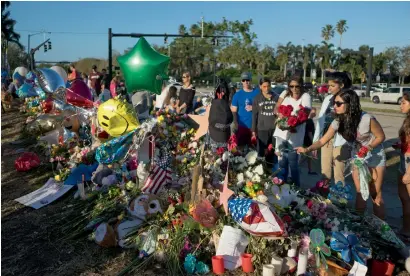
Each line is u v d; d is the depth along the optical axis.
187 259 3.72
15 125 13.23
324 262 3.52
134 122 4.82
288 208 4.03
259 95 6.14
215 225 3.94
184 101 7.62
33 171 7.27
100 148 4.67
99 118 4.84
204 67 70.31
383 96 31.81
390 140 11.27
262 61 71.25
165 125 4.81
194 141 5.24
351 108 4.10
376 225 4.09
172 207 4.21
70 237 4.44
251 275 3.63
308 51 70.06
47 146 8.02
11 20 54.59
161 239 3.96
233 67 74.12
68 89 7.19
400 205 5.54
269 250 3.72
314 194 4.47
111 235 4.19
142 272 3.72
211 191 4.22
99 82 17.59
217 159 4.59
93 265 3.89
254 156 4.68
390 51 69.12
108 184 5.26
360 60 71.75
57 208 5.39
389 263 3.62
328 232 3.87
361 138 4.14
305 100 5.35
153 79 5.02
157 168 4.64
